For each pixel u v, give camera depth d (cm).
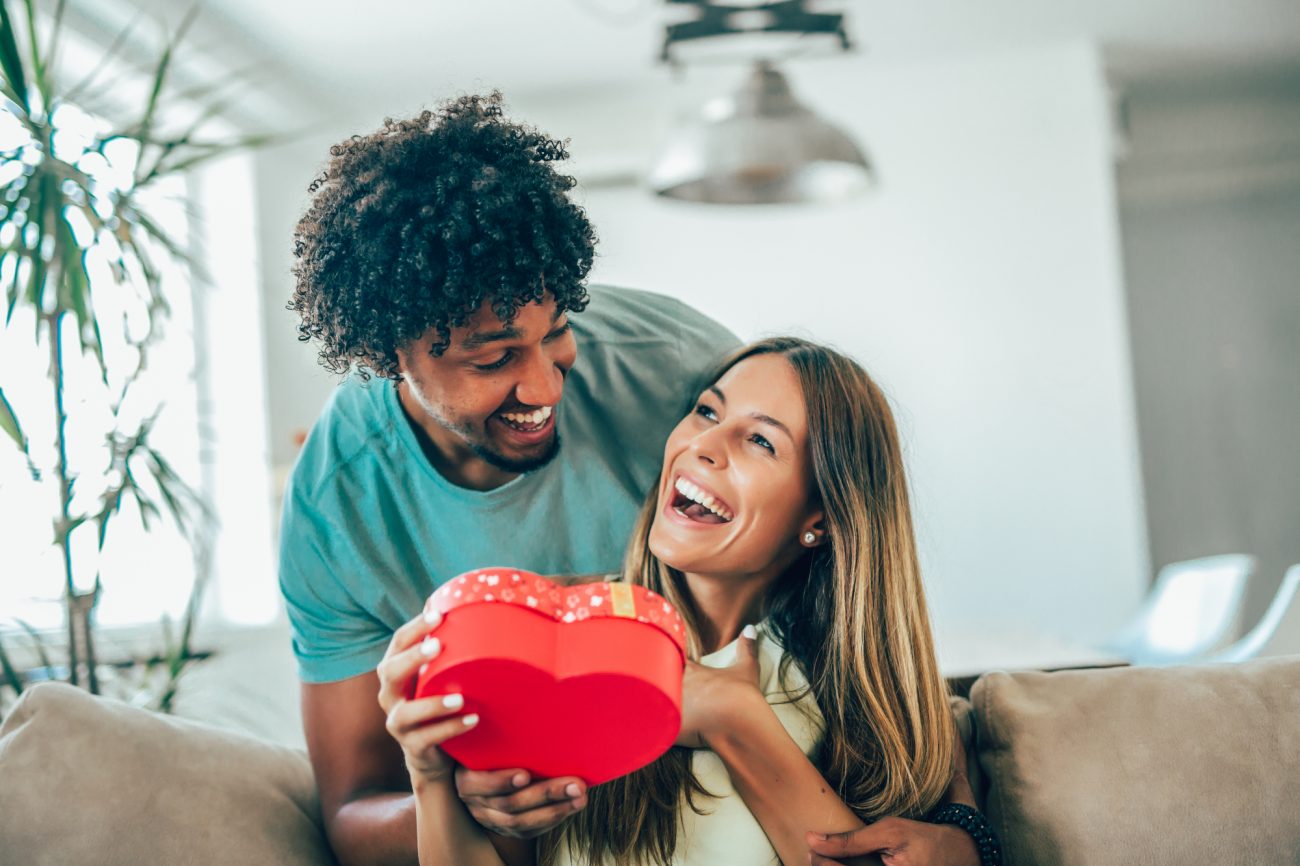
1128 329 511
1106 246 444
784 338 144
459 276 110
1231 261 507
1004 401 451
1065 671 144
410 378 121
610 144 473
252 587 384
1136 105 499
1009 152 451
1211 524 505
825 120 260
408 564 143
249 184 406
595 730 93
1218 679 138
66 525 192
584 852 127
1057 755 134
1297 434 502
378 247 114
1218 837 127
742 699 126
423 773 101
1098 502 445
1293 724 132
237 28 357
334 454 142
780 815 124
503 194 113
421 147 116
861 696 133
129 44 328
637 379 153
